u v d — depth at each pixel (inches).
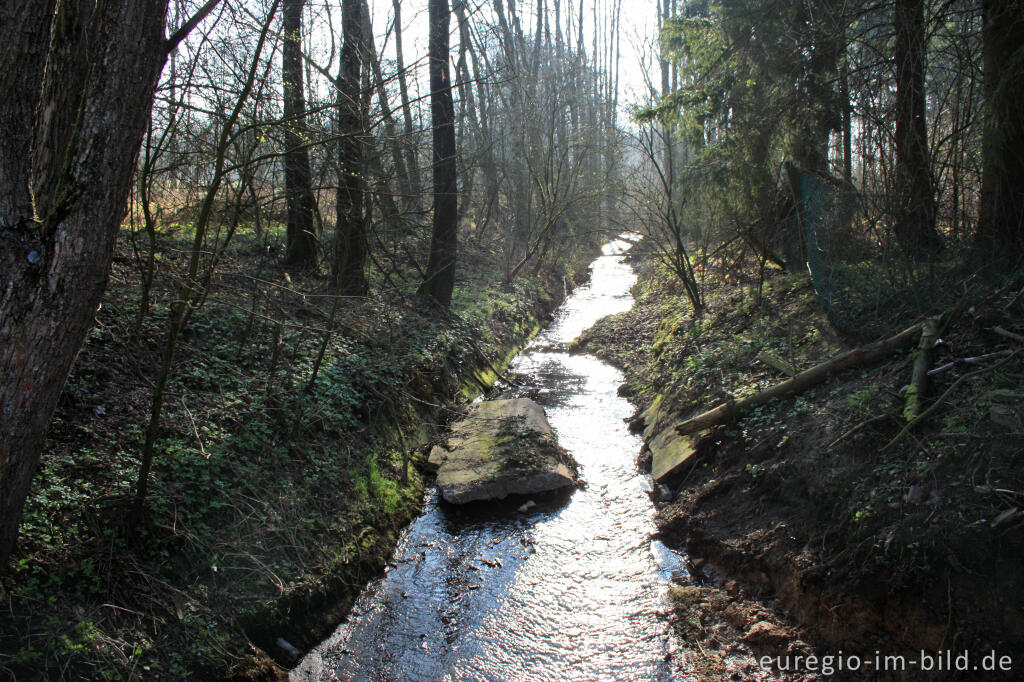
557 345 623.8
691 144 513.0
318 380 308.7
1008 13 258.1
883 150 293.9
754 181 434.3
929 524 178.1
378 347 379.9
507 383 485.4
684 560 247.6
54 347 141.3
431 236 509.4
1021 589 155.6
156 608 178.7
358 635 212.8
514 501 302.8
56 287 139.1
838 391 258.2
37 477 188.9
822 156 385.7
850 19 316.8
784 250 473.7
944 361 233.1
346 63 351.3
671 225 496.1
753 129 422.6
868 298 312.7
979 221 283.1
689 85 481.7
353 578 234.7
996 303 245.1
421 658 203.0
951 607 160.9
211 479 225.3
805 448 239.3
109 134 143.2
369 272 470.6
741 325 402.0
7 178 133.7
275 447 260.8
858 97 308.8
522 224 820.0
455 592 236.4
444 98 485.1
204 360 287.4
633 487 311.9
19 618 155.6
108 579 175.5
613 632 213.5
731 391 313.0
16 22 132.6
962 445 191.9
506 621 220.4
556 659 202.1
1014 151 266.5
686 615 215.2
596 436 383.2
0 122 131.9
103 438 216.7
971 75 267.9
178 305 188.1
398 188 441.7
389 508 278.7
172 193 310.5
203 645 178.7
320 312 374.3
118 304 291.3
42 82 138.9
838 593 184.9
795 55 363.9
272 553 218.1
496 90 753.0
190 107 219.3
